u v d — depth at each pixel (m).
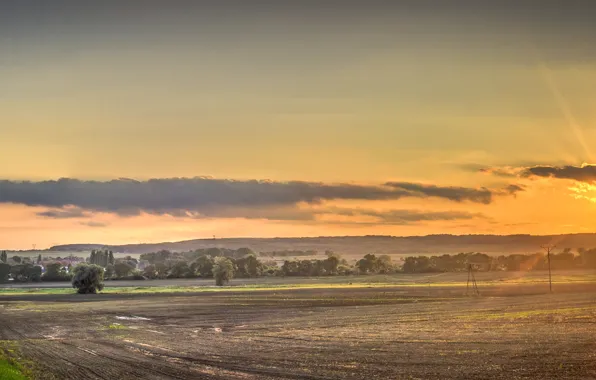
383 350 56.53
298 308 109.69
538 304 105.00
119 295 157.88
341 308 107.94
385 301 121.75
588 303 104.94
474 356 51.41
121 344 67.56
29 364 54.56
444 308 102.31
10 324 93.81
